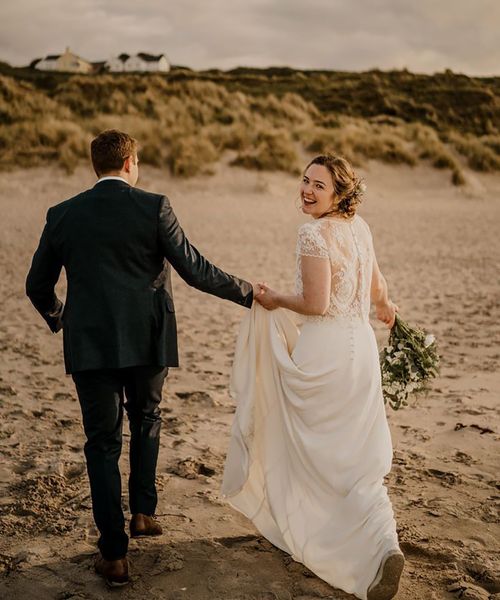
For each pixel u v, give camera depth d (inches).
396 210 783.1
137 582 123.5
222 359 276.2
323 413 125.0
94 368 121.0
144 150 821.2
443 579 124.3
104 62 3592.5
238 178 813.2
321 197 126.4
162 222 123.5
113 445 125.6
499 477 167.8
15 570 126.9
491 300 388.8
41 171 778.2
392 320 145.6
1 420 203.6
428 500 155.6
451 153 991.6
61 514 148.3
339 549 119.7
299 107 1147.3
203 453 182.2
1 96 980.6
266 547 136.8
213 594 120.2
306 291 123.6
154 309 124.6
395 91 1384.1
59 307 136.2
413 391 146.4
